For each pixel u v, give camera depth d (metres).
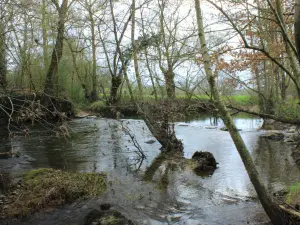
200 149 11.12
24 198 6.08
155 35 9.95
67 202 6.11
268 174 7.86
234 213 5.54
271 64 16.53
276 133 14.00
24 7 8.65
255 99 19.61
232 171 8.25
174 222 5.24
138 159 9.64
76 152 10.65
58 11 13.17
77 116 20.53
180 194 6.57
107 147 11.48
